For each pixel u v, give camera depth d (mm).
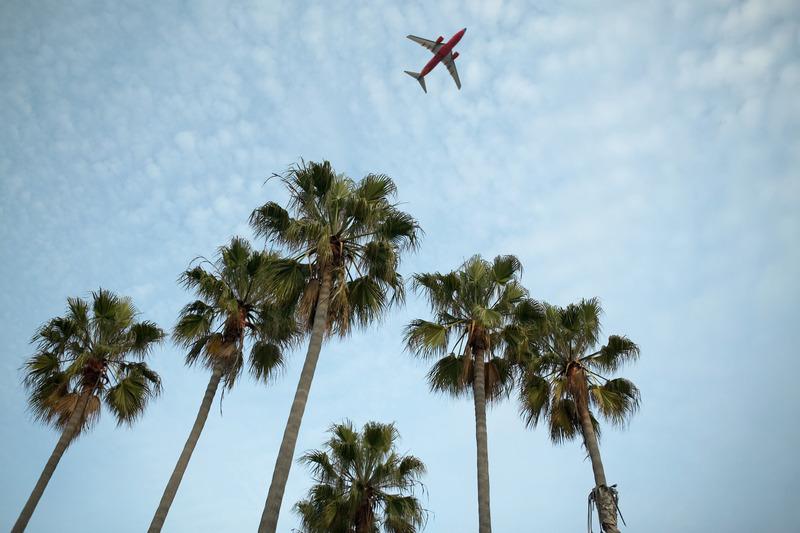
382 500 20500
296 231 15625
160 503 15570
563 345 19828
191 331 18781
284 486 12211
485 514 14852
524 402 19453
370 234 16719
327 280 15484
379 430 21812
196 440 16859
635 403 19094
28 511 16797
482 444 16078
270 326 18922
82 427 19266
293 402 13367
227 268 19781
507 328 18500
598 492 16250
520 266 19469
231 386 18219
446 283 19031
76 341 20484
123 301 21781
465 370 17531
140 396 20016
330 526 19828
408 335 18344
